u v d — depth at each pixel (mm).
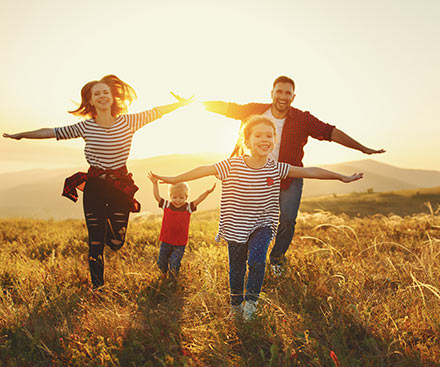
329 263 4922
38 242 8023
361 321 3168
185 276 4816
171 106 4695
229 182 3861
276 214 4008
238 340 3086
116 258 5891
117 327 3234
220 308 3668
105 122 4426
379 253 5840
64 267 5273
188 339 3127
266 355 2881
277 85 5242
